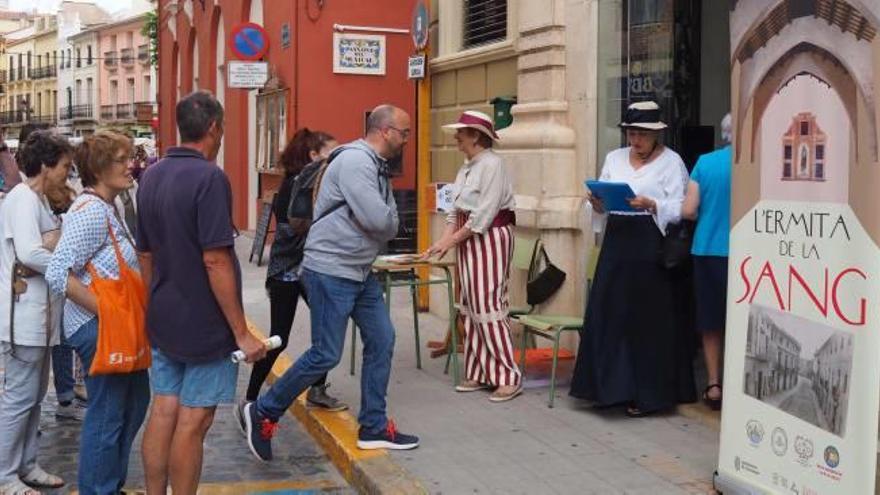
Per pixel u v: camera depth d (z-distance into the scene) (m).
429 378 7.32
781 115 4.19
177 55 26.39
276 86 16.22
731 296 4.57
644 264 6.03
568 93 7.62
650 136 6.00
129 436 4.96
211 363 4.45
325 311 5.52
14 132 89.56
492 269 6.57
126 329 4.55
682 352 6.21
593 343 6.14
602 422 6.10
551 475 5.21
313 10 15.23
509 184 6.62
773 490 4.33
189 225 4.35
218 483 5.56
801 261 4.12
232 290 4.38
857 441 3.86
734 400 4.58
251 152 19.38
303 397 6.84
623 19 7.35
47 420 6.86
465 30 9.64
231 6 19.83
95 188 4.70
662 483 5.05
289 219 5.96
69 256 4.48
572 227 7.44
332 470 5.82
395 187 14.76
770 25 4.23
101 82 73.12
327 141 6.27
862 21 3.73
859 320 3.83
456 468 5.35
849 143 3.84
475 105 9.28
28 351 5.05
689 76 7.52
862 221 3.80
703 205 5.88
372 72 15.55
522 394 6.75
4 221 5.04
